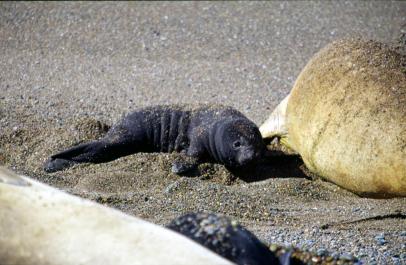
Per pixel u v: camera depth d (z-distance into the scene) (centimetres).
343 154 2778
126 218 1330
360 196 2794
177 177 2883
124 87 4000
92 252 1248
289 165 3100
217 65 4341
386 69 2850
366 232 2261
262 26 4847
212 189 2606
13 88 3919
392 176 2641
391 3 5091
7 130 3338
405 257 2017
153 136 3231
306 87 3036
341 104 2833
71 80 4075
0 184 1358
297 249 1497
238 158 3012
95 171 2927
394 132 2645
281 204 2611
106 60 4400
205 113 3259
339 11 5019
